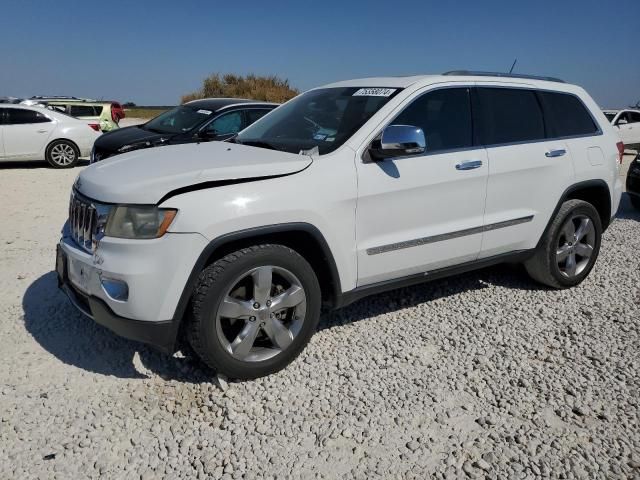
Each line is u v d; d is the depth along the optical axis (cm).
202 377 344
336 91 443
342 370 354
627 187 850
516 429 299
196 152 371
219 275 311
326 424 300
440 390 334
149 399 320
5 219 738
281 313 349
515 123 452
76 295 346
